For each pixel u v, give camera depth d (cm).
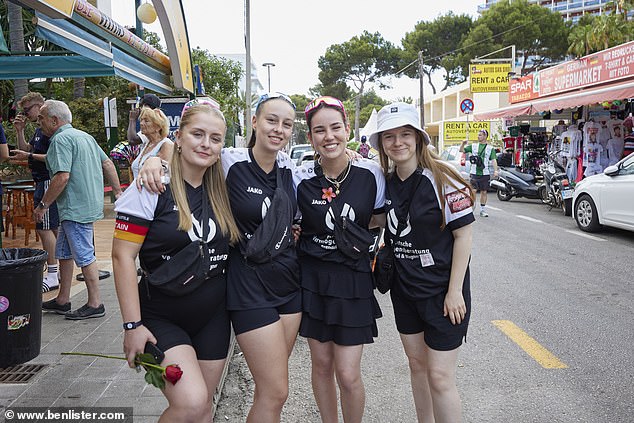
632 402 365
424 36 5316
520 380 403
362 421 351
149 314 257
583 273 718
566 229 1060
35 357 384
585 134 1364
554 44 4559
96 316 517
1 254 390
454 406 282
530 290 643
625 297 607
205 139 249
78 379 381
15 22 1025
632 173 914
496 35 4572
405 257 289
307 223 293
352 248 283
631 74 1244
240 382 409
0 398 352
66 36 465
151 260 254
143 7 777
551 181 1292
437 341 283
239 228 274
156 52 774
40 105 586
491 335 497
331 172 294
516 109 1666
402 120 272
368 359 455
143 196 246
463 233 280
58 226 610
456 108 4206
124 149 799
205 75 2175
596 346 465
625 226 919
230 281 271
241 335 267
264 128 271
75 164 493
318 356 299
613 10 2575
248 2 1986
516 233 1028
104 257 812
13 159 656
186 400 233
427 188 281
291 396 391
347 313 287
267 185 280
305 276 293
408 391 394
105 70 592
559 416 349
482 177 1241
